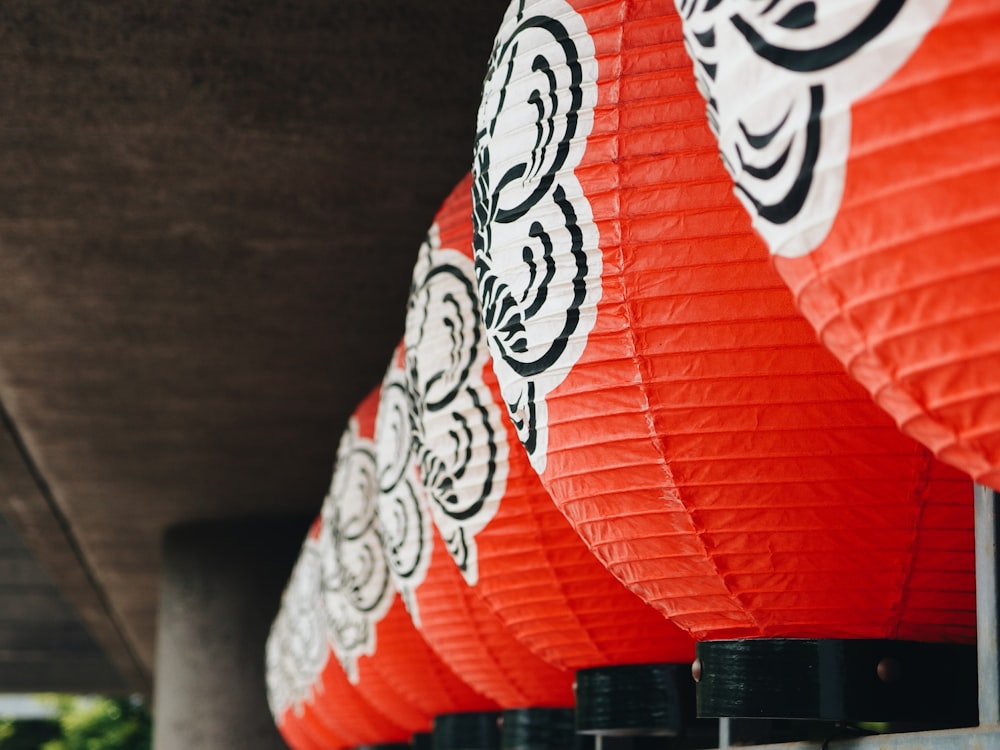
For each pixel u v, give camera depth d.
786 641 0.90
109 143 2.36
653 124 0.80
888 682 0.89
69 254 2.84
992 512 0.74
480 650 1.57
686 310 0.79
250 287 3.00
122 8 1.97
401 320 3.18
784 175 0.54
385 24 1.99
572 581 1.22
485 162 0.88
